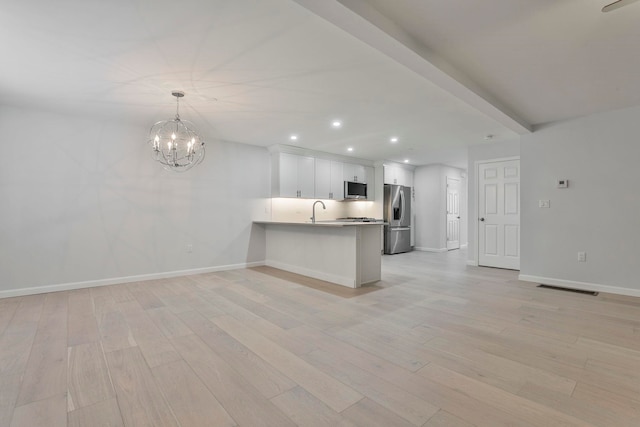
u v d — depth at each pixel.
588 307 3.19
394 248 7.51
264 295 3.68
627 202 3.63
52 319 2.86
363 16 1.74
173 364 2.03
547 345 2.30
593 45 2.23
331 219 7.12
